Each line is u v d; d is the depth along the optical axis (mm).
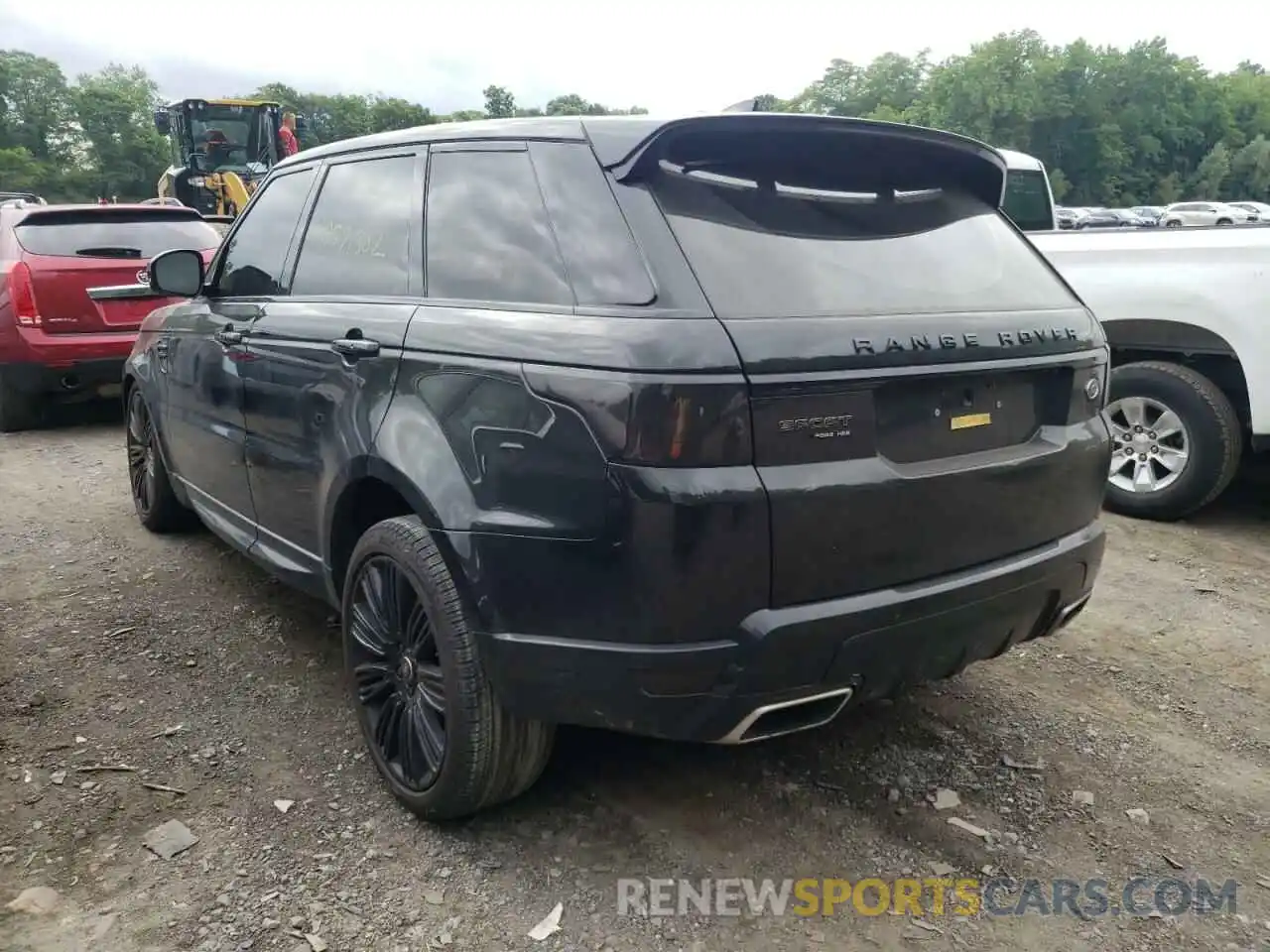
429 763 2760
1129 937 2447
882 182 2873
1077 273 5738
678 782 3072
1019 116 96500
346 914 2479
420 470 2639
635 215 2395
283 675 3752
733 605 2238
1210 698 3648
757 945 2406
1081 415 2973
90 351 7641
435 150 3066
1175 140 101375
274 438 3494
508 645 2449
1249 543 5281
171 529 5348
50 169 100812
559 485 2318
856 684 2441
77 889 2555
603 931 2439
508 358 2453
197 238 8336
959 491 2533
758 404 2215
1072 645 4090
